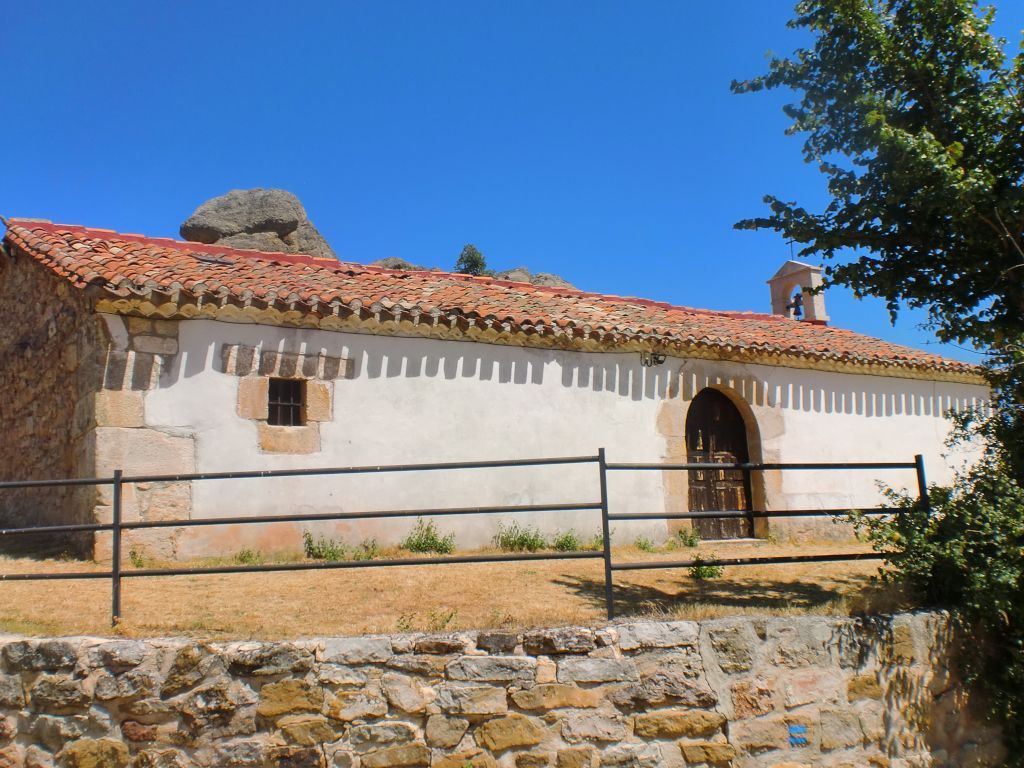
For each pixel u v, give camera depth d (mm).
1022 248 6090
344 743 4414
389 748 4426
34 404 9703
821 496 11836
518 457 9531
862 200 6531
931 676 5465
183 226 17656
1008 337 6242
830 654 5141
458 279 11461
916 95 6461
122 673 4449
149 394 7664
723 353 10984
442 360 9266
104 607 5590
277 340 8367
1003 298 6430
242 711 4402
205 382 7957
